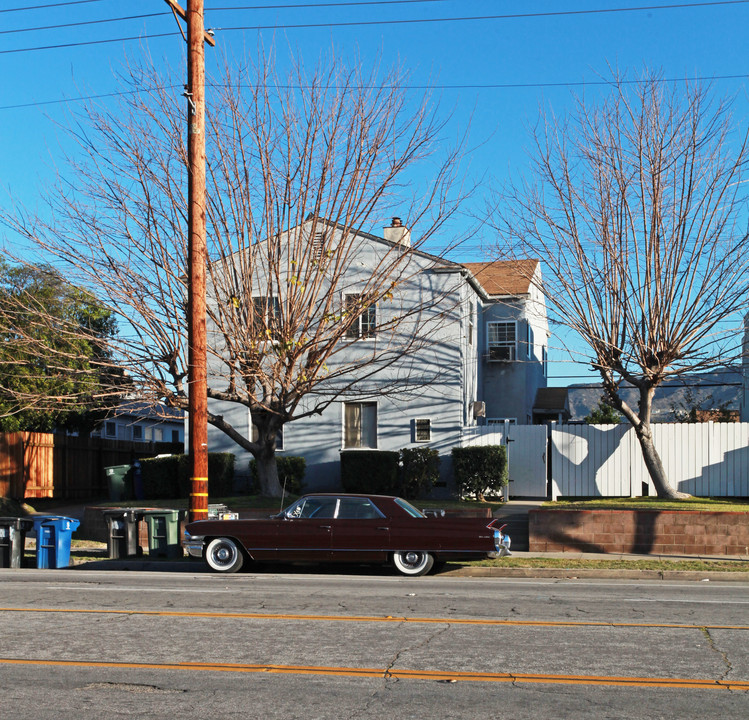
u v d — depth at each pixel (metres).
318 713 6.17
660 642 8.55
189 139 17.03
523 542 19.28
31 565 18.00
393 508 15.35
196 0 17.02
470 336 27.83
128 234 19.83
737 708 6.30
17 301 20.70
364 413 26.30
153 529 18.11
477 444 25.66
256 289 24.45
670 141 21.27
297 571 16.16
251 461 25.92
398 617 9.95
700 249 21.09
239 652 8.07
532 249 22.39
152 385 19.66
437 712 6.19
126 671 7.35
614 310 21.97
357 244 25.38
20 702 6.45
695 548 17.64
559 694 6.65
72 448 30.50
